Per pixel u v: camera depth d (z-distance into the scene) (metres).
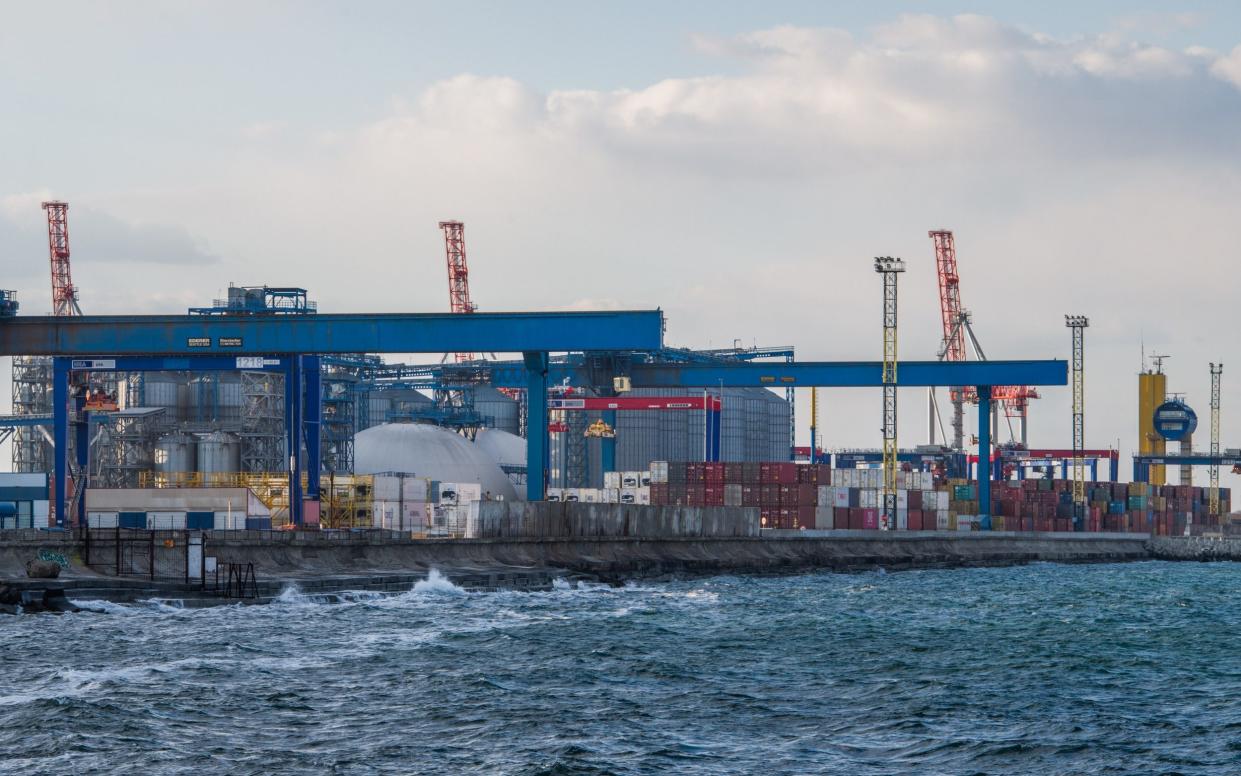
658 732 87.81
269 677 105.94
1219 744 85.69
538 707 95.44
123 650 119.25
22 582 152.00
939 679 111.88
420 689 101.69
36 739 81.62
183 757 78.19
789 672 115.31
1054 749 84.00
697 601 191.62
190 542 163.00
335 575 187.75
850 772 78.00
